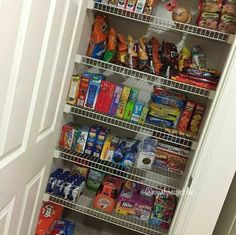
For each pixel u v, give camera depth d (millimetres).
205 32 1460
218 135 1247
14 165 1002
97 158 1713
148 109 1684
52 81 1196
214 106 1265
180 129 1650
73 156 1683
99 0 1578
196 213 1347
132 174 1654
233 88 1199
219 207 1321
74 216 2096
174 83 1529
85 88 1649
